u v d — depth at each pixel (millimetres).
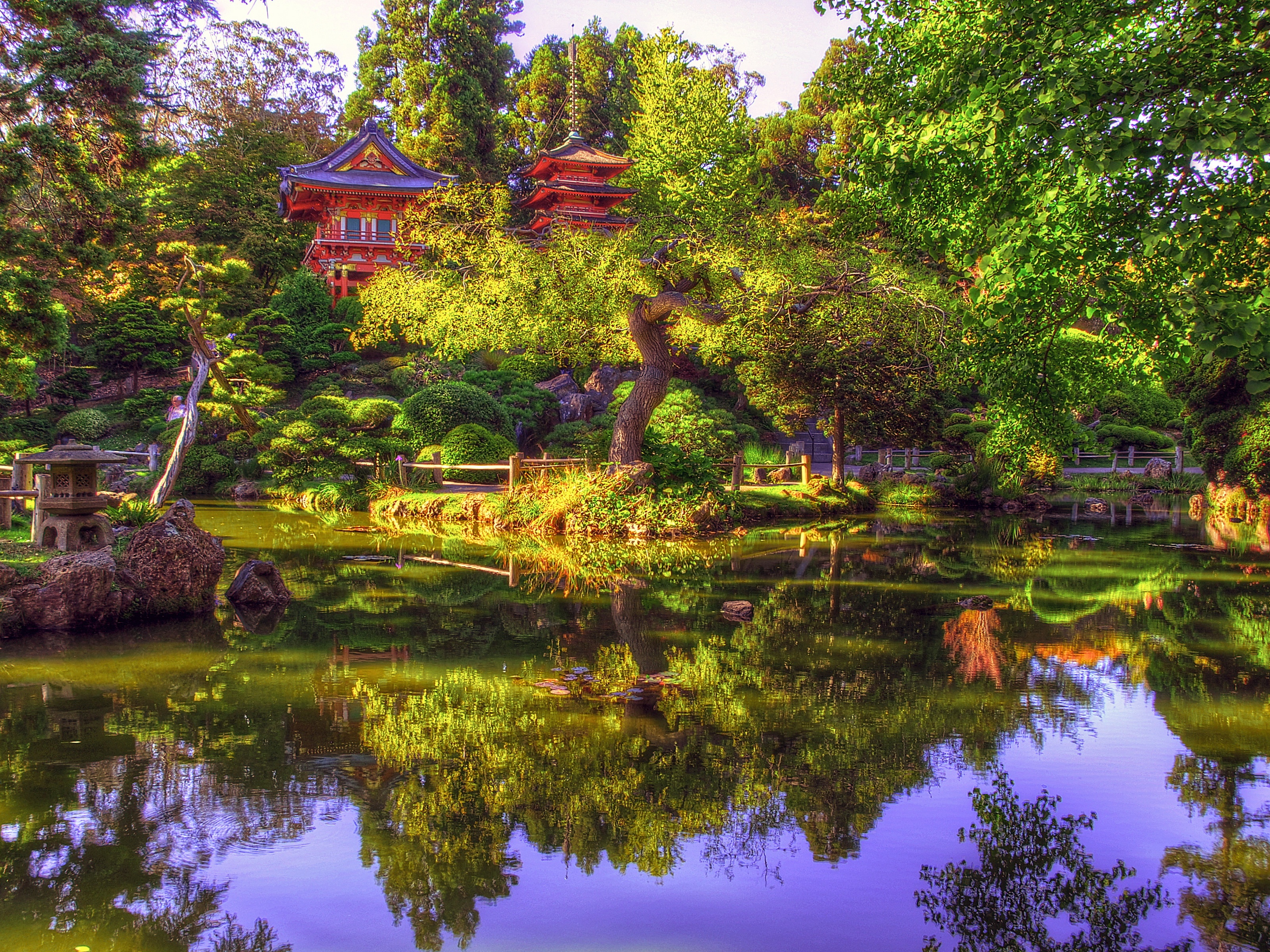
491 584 11352
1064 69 5125
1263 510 19750
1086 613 9664
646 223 18078
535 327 17625
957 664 7473
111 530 9852
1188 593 10820
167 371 32281
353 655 7723
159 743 5539
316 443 21391
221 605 9836
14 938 3469
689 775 5090
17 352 13164
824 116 32156
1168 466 27766
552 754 5395
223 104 47156
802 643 8219
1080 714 6137
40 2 10633
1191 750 5488
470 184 18000
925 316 17016
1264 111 4648
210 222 38125
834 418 23797
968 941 3457
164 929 3547
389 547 14812
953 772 5164
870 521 20031
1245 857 4188
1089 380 7918
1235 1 5230
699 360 35438
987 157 5902
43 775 5039
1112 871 4066
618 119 48844
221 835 4375
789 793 4871
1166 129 4867
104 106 10977
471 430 21766
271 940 3473
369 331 19344
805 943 3475
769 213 17531
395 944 3453
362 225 38438
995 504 23391
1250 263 5430
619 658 7648
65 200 11117
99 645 8016
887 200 7508
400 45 47000
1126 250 5711
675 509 17062
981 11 6199
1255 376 4875
